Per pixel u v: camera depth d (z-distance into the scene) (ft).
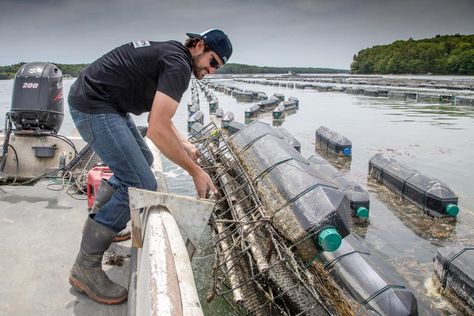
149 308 4.90
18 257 11.19
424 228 27.78
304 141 58.44
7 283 9.95
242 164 16.30
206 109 101.40
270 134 16.97
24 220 13.62
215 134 20.12
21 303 9.21
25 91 17.92
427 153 48.57
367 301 15.78
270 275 12.78
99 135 8.58
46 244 12.00
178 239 6.83
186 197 7.96
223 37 8.76
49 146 18.44
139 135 10.64
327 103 114.42
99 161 17.85
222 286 14.78
